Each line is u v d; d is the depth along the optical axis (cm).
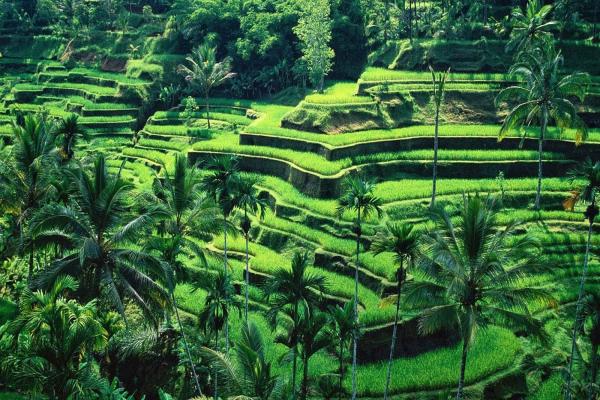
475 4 7850
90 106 8762
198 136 7788
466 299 2891
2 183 3941
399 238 2977
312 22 7588
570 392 3453
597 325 3259
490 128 6216
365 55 8494
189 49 9669
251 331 2886
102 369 3594
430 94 6681
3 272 4503
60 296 3008
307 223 5109
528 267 2839
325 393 3484
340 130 6350
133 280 3191
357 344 3809
